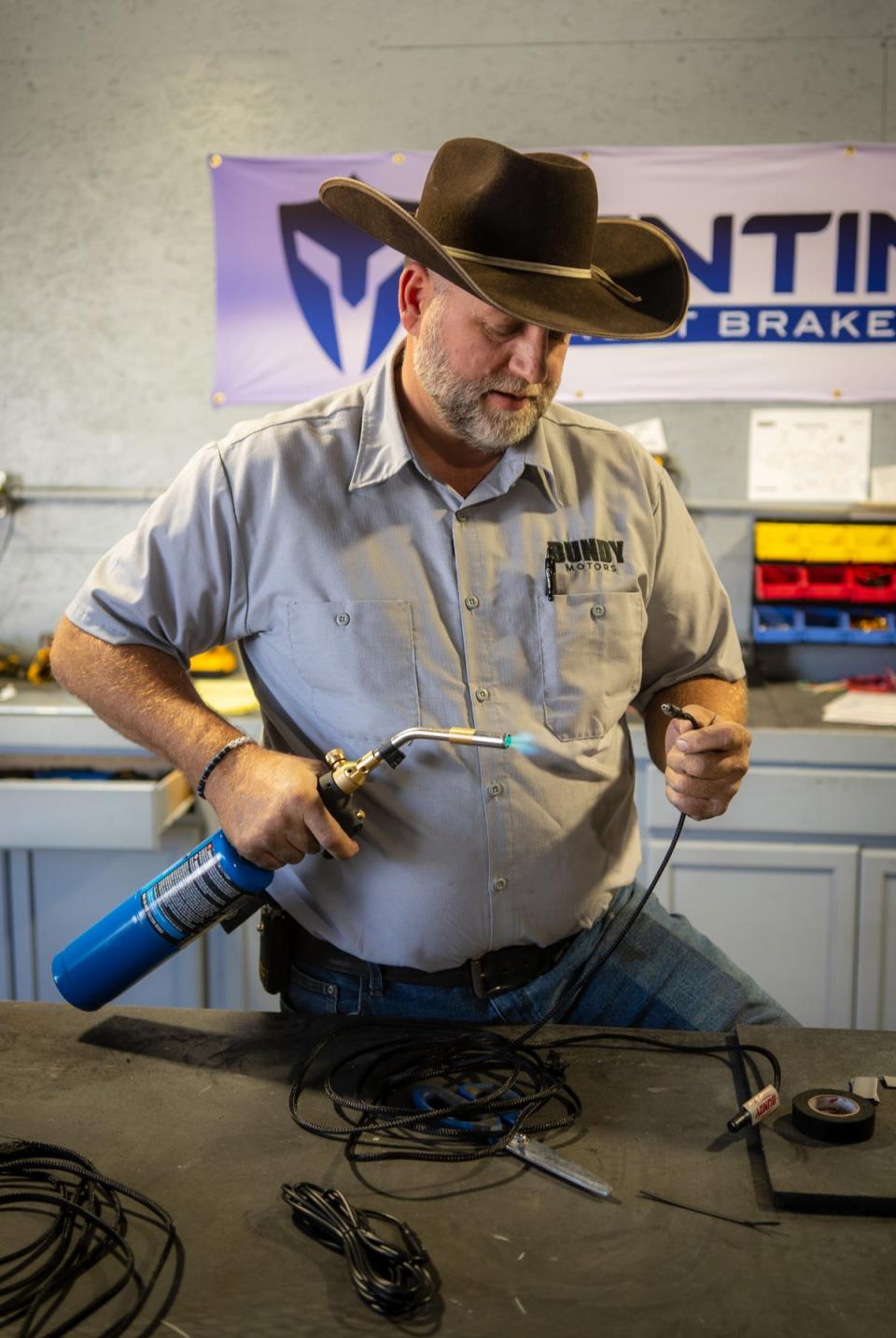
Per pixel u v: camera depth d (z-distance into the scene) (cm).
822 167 298
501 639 148
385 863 143
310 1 300
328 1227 96
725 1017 153
